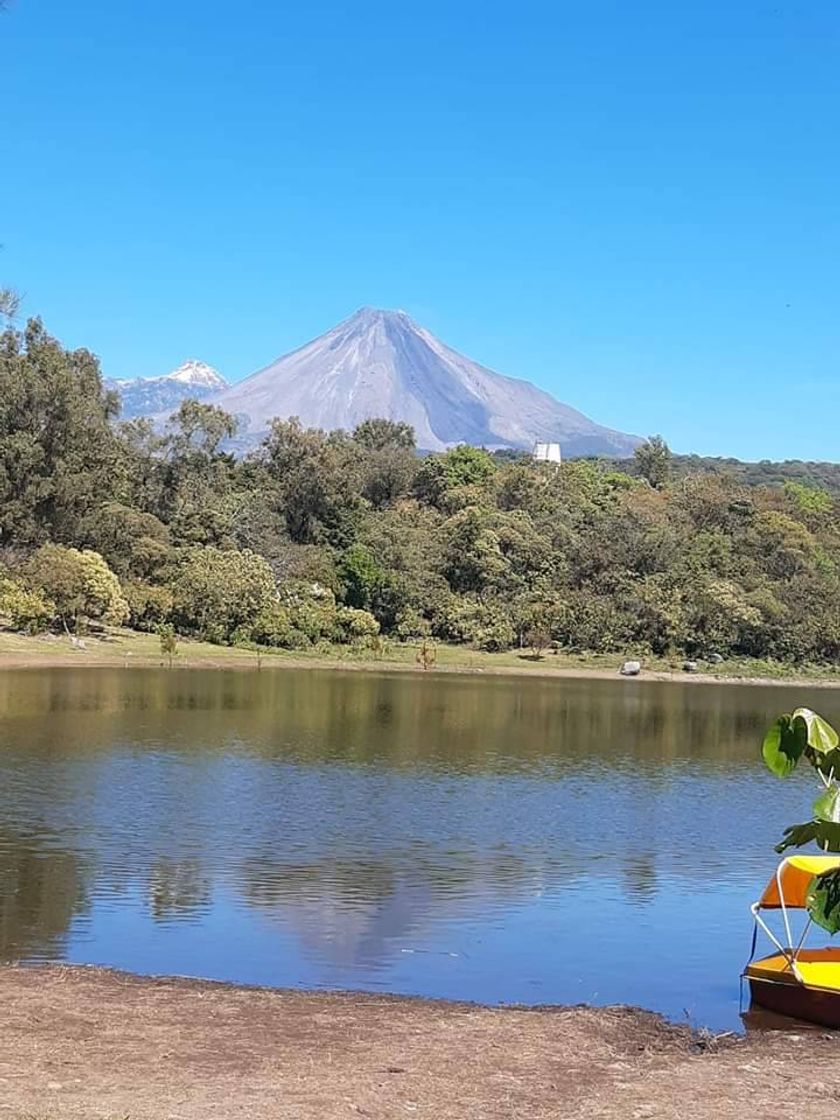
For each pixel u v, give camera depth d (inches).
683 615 3887.8
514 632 3843.5
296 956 648.4
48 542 3324.3
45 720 1662.2
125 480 4136.3
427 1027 506.0
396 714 1987.0
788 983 572.4
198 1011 513.3
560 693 2696.9
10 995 521.0
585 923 738.8
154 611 3403.1
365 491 5477.4
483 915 748.0
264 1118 376.5
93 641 3147.1
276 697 2190.0
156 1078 414.6
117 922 701.3
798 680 3698.3
